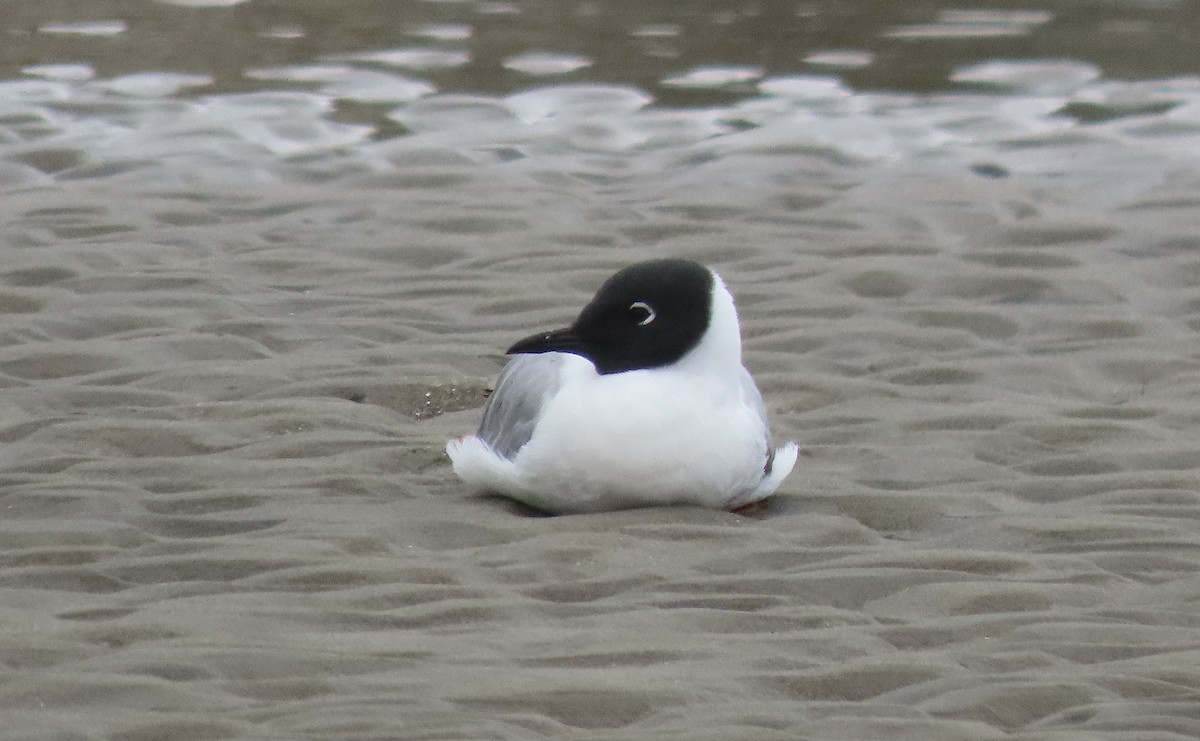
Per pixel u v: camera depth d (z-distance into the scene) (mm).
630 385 10227
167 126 19328
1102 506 10914
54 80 20766
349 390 12852
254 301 14742
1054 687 8047
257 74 21172
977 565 9789
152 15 23703
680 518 10250
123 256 15672
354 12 24109
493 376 13188
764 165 18547
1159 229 16656
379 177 18109
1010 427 12266
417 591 9219
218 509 10578
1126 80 21391
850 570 9633
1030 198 17688
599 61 22016
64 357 13320
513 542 9969
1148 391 13180
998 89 21094
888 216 17188
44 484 10859
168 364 13336
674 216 17141
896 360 13719
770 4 24734
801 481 11289
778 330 14266
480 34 23109
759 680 8133
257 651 8250
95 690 7824
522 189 17734
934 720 7680
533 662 8281
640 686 7969
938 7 24719
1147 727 7637
